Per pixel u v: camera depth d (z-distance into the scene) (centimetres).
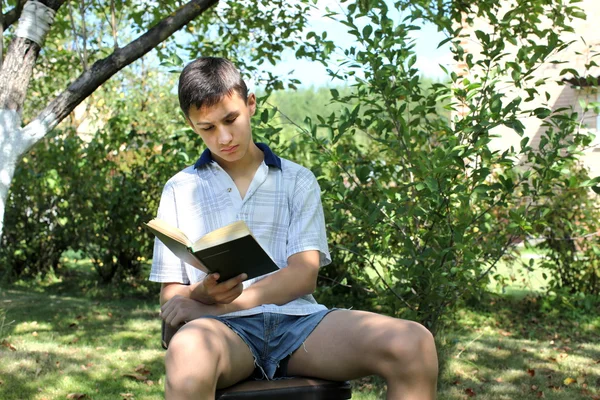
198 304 212
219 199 225
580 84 427
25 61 424
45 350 509
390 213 409
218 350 188
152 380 445
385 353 188
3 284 869
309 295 227
